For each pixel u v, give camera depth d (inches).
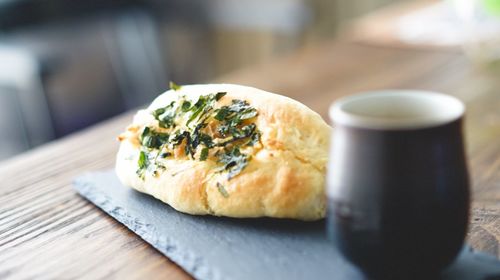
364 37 55.2
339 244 16.3
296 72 45.8
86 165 28.6
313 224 19.7
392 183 15.1
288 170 19.0
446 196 15.3
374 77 42.5
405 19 59.9
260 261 18.0
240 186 19.3
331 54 50.7
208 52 101.3
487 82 39.6
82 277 18.7
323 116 34.2
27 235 21.4
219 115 20.6
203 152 20.3
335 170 15.8
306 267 17.6
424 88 39.3
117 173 23.3
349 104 16.6
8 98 75.4
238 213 19.5
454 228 15.7
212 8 79.2
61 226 21.9
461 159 15.6
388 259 15.7
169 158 21.4
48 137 71.7
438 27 54.5
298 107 20.0
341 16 96.3
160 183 21.1
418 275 16.0
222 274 17.5
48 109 62.2
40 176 27.4
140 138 22.7
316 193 19.0
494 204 22.3
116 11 76.4
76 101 86.8
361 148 15.2
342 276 17.1
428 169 15.1
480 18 52.1
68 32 83.1
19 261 19.7
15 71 56.9
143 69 84.9
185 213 20.9
